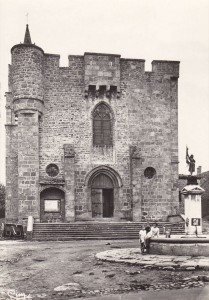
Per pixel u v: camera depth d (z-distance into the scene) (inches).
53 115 1673.2
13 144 1733.5
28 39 1771.7
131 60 1749.5
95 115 1712.6
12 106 1715.1
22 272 750.5
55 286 636.1
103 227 1499.8
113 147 1706.4
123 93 1731.1
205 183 2498.8
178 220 1654.8
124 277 674.8
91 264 813.2
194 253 839.1
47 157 1652.3
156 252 880.9
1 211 2500.0
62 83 1690.5
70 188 1627.7
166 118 1752.0
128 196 1691.7
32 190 1583.4
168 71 1770.4
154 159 1724.9
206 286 587.8
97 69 1695.4
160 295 543.8
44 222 1606.8
